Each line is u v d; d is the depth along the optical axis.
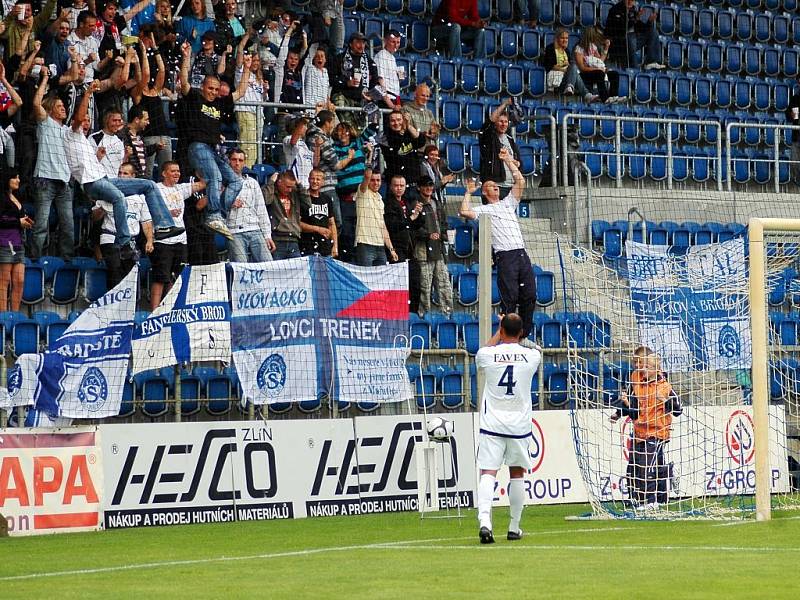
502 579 15.95
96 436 24.75
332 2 40.41
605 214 40.91
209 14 37.31
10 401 24.48
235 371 29.41
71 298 30.12
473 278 36.62
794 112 48.78
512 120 37.56
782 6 55.28
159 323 25.92
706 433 29.84
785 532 21.92
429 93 38.53
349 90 37.53
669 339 30.81
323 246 32.41
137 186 29.70
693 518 24.88
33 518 23.80
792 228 24.02
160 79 32.12
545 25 49.34
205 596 14.88
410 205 34.12
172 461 25.36
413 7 46.38
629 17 48.91
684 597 14.32
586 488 26.89
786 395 37.22
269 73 37.19
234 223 30.67
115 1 33.97
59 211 29.95
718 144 43.47
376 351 27.94
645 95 48.41
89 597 14.95
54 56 32.00
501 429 20.33
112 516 24.66
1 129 29.66
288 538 22.16
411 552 19.39
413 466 27.88
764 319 24.06
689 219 42.31
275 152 36.41
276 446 26.38
